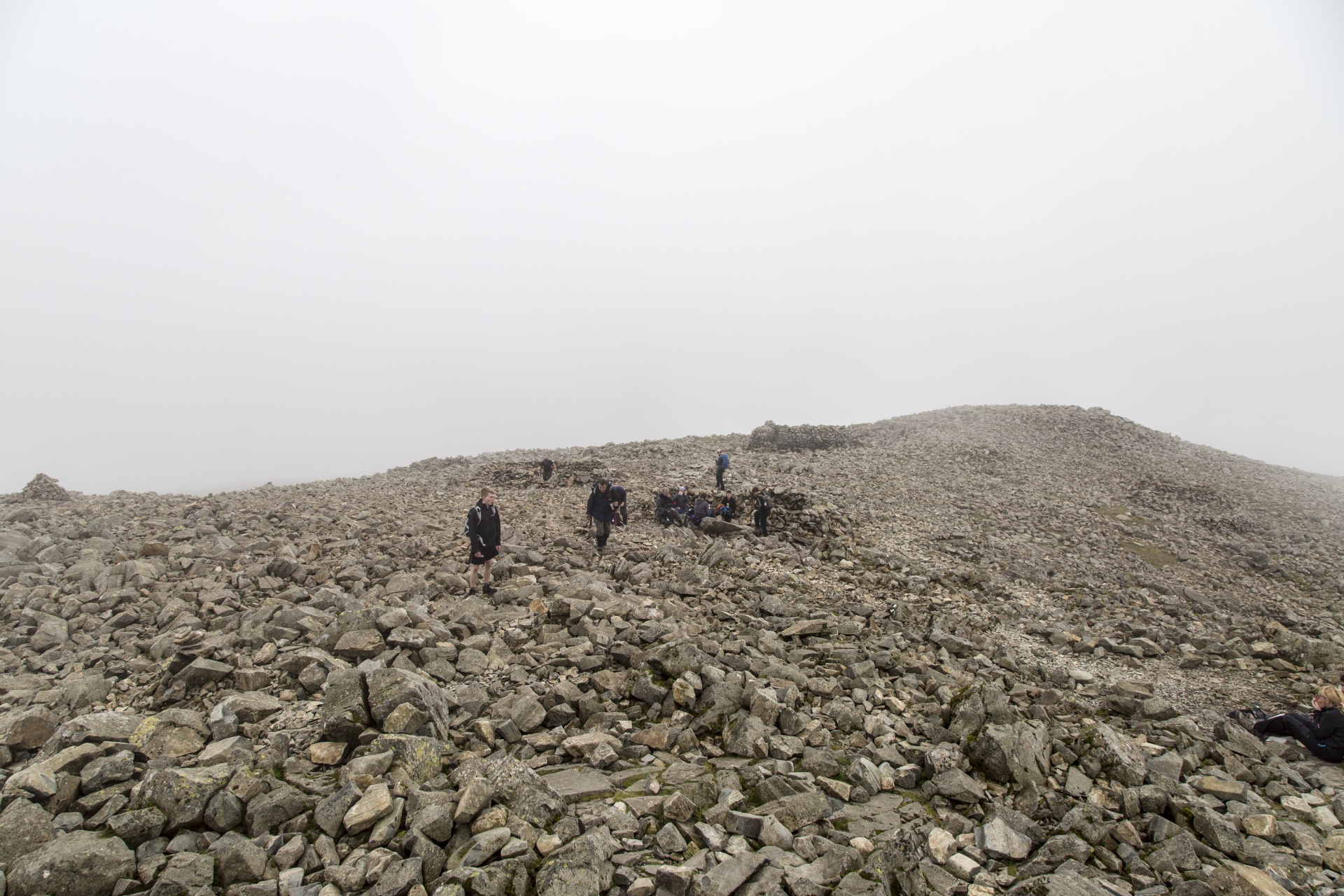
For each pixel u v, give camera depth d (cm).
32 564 1124
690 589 1302
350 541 1502
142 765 577
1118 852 576
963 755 705
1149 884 531
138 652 847
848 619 1246
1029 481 3256
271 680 766
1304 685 1109
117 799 523
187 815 499
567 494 2611
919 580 1644
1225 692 1096
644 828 545
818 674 943
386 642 852
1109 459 3825
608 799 585
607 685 819
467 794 525
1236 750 840
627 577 1413
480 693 760
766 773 643
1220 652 1287
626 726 732
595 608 1034
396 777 565
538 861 485
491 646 916
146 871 453
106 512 1720
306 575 1191
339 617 895
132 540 1361
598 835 501
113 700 725
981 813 619
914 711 848
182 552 1265
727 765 666
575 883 456
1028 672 1111
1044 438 4188
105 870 441
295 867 470
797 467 3278
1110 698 968
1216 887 524
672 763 673
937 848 552
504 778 565
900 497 2756
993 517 2570
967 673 1050
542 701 766
